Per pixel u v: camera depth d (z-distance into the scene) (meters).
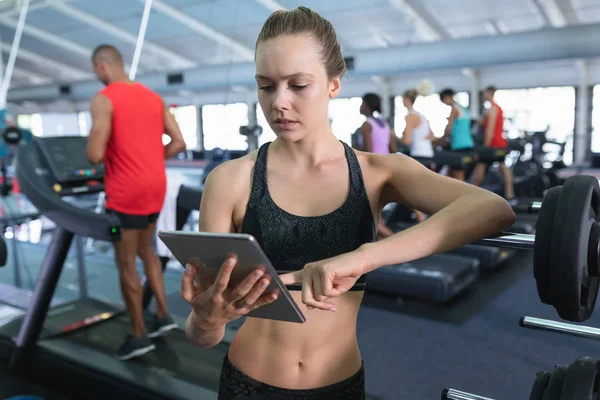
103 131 2.22
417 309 3.25
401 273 3.40
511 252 4.47
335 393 0.91
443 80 10.84
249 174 0.91
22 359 2.53
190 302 0.75
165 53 12.28
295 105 0.78
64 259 2.50
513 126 8.19
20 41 12.59
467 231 0.76
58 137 2.74
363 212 0.89
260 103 0.82
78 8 10.00
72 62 14.38
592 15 8.31
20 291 3.49
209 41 11.34
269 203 0.88
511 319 3.05
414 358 2.56
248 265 0.66
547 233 0.74
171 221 4.24
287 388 0.91
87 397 2.33
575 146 9.62
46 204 2.34
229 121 13.08
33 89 14.05
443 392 1.02
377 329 2.94
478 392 2.22
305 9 0.80
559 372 0.87
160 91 11.30
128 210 2.34
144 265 2.63
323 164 0.89
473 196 0.79
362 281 0.94
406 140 4.81
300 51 0.76
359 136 4.28
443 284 3.22
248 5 8.96
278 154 0.91
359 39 10.09
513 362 2.50
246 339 0.95
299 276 0.75
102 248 4.65
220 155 7.55
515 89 10.20
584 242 0.71
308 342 0.91
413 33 9.64
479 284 3.75
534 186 6.52
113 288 3.90
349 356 0.94
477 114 10.48
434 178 0.87
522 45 7.18
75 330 2.79
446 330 2.91
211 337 0.83
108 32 11.05
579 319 0.81
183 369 2.31
